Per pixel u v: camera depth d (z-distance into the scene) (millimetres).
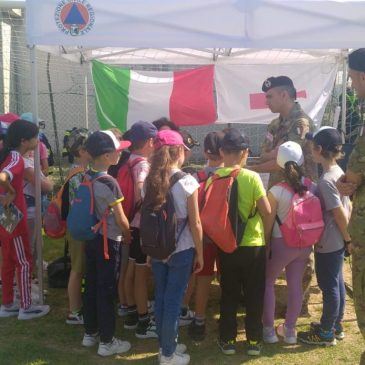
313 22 3457
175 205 3020
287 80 3939
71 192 3658
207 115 6734
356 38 3477
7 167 3627
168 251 2979
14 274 4094
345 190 2621
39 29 3479
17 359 3393
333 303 3449
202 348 3555
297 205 3311
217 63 6645
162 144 3115
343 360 3371
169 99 6703
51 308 4223
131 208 3549
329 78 6492
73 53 6117
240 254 3246
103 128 6723
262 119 6738
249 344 3410
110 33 3461
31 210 4316
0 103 10422
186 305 3934
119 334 3775
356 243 2602
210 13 3447
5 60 10266
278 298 4418
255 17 3449
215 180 3238
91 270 3424
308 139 3689
